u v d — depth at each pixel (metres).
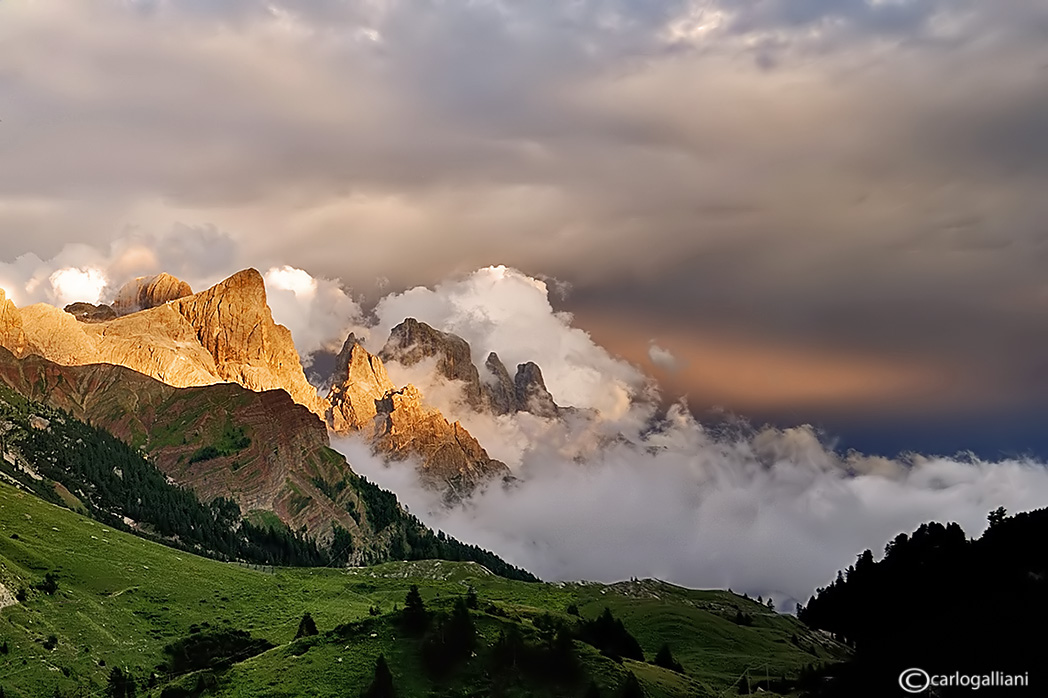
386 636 194.62
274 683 184.00
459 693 178.88
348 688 179.38
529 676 185.38
